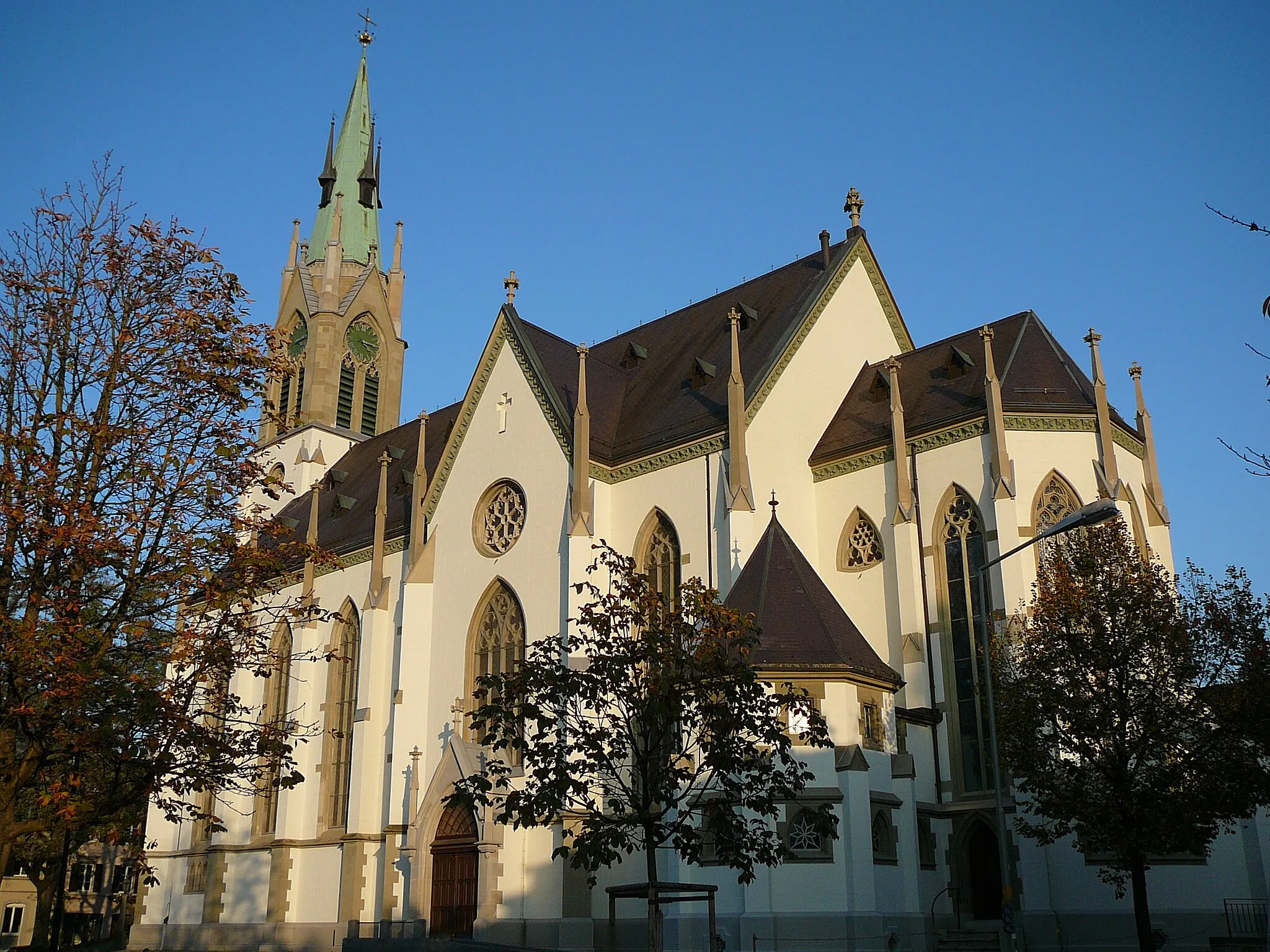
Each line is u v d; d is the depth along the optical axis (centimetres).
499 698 3042
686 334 6550
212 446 3016
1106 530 4097
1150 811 3562
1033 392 5209
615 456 5716
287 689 7281
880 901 4200
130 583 2780
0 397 2884
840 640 4512
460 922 5353
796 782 3052
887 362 5856
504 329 6269
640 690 3056
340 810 6681
